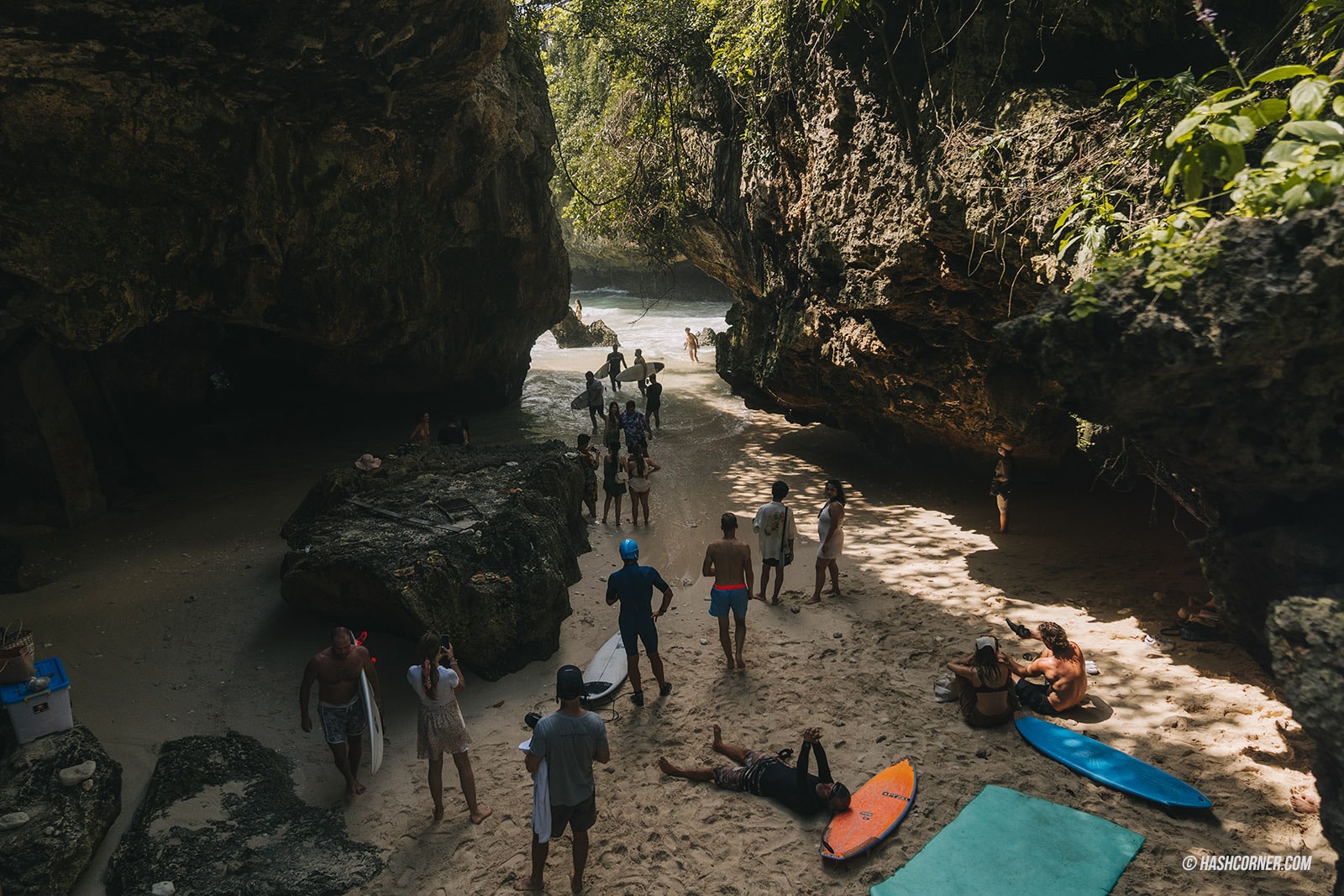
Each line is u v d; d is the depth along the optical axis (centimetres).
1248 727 716
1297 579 499
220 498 1400
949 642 907
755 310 1689
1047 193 797
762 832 637
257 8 896
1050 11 841
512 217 1789
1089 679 816
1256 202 460
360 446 1745
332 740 684
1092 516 1253
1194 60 784
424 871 618
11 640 779
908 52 1038
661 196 1952
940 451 1501
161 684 855
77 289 1022
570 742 570
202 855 626
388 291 1514
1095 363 506
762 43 1297
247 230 1195
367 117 1245
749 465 1633
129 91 967
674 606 1034
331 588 897
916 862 588
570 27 1708
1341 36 606
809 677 851
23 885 580
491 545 932
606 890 591
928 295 1084
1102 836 601
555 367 2777
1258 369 465
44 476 1241
